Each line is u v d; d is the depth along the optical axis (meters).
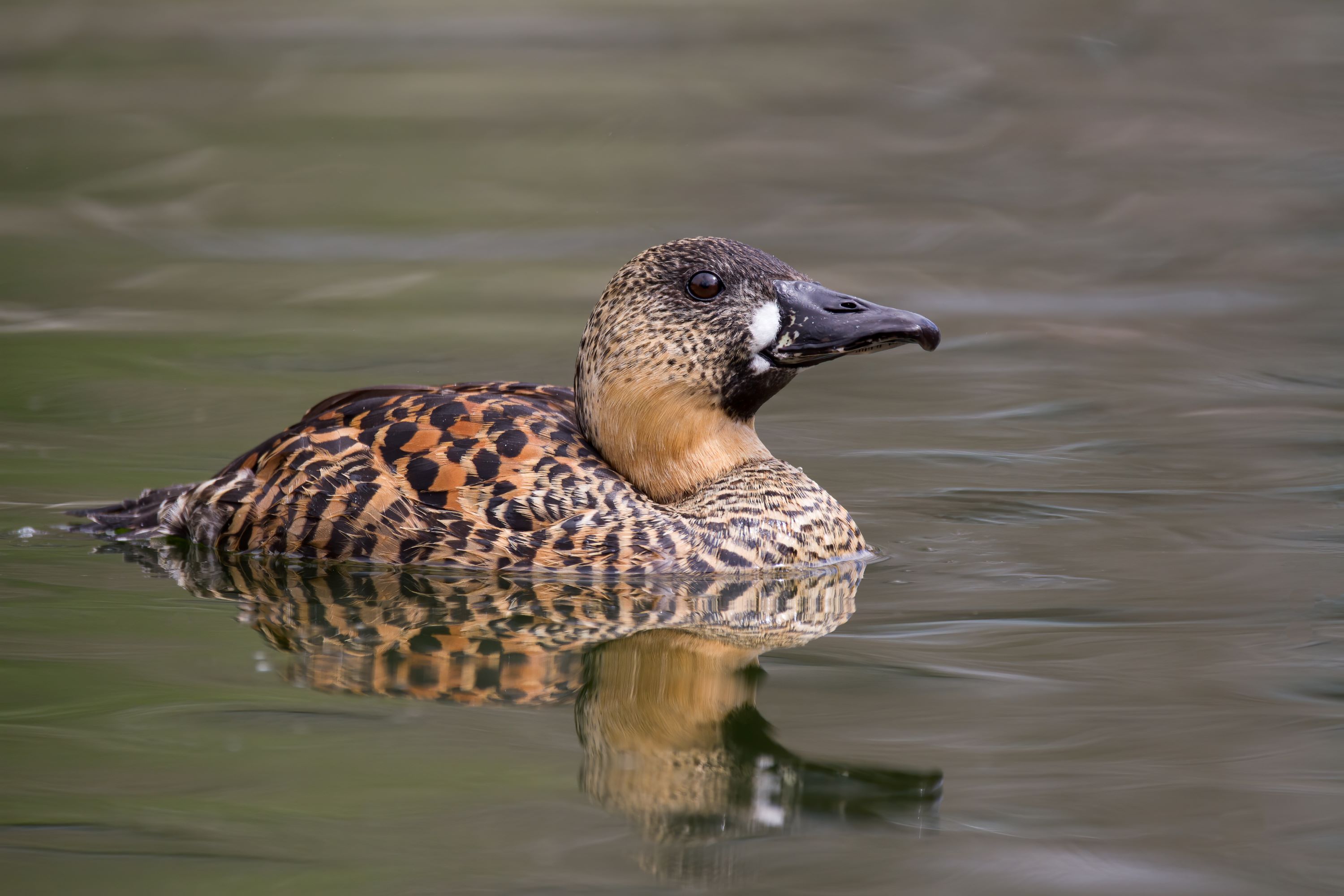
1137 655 10.87
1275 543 13.48
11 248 25.50
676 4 42.34
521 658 10.92
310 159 30.86
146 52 37.34
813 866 8.05
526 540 12.31
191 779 8.88
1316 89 35.78
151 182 29.36
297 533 12.55
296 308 22.72
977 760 9.21
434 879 7.88
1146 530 13.95
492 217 28.02
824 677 10.53
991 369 20.41
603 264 25.39
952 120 34.53
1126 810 8.61
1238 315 23.05
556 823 8.49
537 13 41.66
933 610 11.93
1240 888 7.79
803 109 34.81
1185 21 40.69
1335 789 8.82
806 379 20.25
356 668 10.66
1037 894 7.75
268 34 39.41
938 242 26.98
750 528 12.77
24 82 35.09
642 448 13.09
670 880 7.88
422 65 37.25
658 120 33.97
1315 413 18.03
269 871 7.94
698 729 9.70
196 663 10.66
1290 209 28.77
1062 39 39.44
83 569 12.66
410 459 12.58
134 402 17.97
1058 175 30.94
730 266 12.88
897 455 16.61
